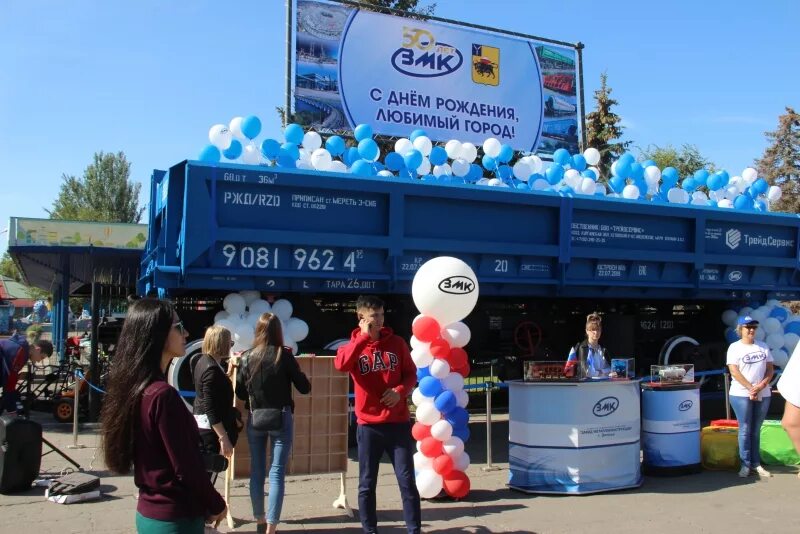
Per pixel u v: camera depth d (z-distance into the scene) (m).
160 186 8.86
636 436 7.06
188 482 2.77
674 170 10.83
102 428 2.87
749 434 7.50
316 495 6.71
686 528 5.70
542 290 9.59
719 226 10.75
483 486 7.11
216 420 5.11
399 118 13.17
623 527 5.73
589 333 7.38
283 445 5.39
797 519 5.96
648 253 9.98
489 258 9.00
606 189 11.61
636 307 12.17
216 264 7.54
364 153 9.20
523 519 5.95
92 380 10.76
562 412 6.74
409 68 13.31
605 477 6.80
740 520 5.93
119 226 14.73
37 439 6.69
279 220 7.78
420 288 6.48
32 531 5.43
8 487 6.53
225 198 7.55
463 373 6.76
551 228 9.34
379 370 5.18
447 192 8.54
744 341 7.63
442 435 6.41
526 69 14.53
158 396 2.80
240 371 5.53
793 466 7.92
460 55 13.82
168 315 2.95
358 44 12.89
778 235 11.40
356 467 7.80
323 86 12.58
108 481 7.03
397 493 6.80
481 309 11.14
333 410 6.34
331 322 9.39
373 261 8.31
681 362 11.56
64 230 14.45
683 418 7.58
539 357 11.31
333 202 8.05
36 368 11.97
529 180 10.17
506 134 14.27
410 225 8.43
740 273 11.09
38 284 24.08
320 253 8.02
